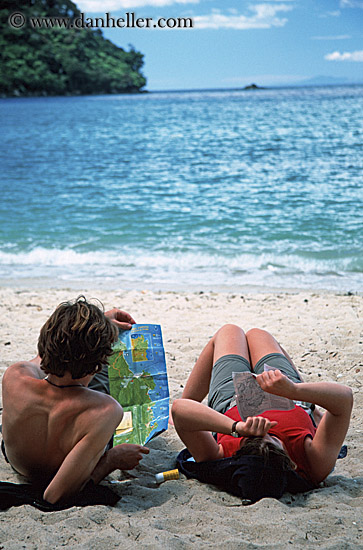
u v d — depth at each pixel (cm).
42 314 611
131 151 2848
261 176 1884
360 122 3962
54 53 16950
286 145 2806
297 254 924
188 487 265
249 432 246
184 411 257
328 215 1227
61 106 9156
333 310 606
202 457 268
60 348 235
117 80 18038
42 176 2091
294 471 255
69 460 238
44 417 244
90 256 947
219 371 297
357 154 2380
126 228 1170
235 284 763
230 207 1370
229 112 5759
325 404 242
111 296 693
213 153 2628
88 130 4281
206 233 1101
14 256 952
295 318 577
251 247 979
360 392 381
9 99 14650
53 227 1195
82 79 17288
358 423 338
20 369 264
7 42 16400
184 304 649
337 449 251
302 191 1563
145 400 300
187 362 453
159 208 1392
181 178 1927
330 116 4609
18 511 235
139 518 235
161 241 1045
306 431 259
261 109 6078
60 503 241
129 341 307
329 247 963
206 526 227
